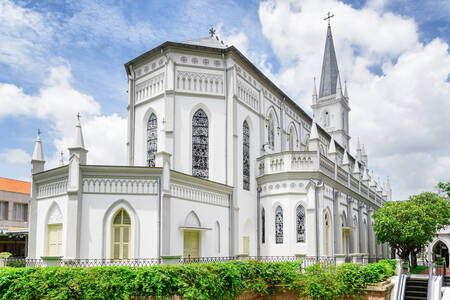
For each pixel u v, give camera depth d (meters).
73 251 24.23
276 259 34.00
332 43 91.56
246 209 35.31
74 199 24.88
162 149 33.66
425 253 73.62
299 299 22.41
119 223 25.62
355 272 22.52
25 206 63.78
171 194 26.53
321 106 88.50
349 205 43.91
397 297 23.62
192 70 34.59
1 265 24.86
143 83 36.38
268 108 42.00
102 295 16.94
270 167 36.22
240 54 35.59
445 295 28.62
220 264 20.20
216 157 34.19
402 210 43.44
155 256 25.25
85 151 25.92
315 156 34.69
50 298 16.59
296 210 34.09
